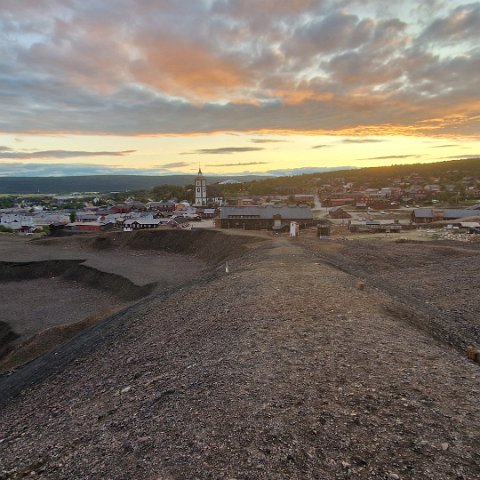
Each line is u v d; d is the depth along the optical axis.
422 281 32.28
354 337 13.75
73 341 26.30
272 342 13.51
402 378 10.62
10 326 40.16
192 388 11.03
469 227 77.31
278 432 8.28
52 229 119.00
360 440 7.93
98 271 57.88
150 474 7.57
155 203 188.62
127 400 11.65
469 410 9.06
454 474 6.96
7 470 9.32
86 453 9.05
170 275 53.78
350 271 32.16
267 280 23.84
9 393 18.88
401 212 142.12
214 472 7.32
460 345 16.77
